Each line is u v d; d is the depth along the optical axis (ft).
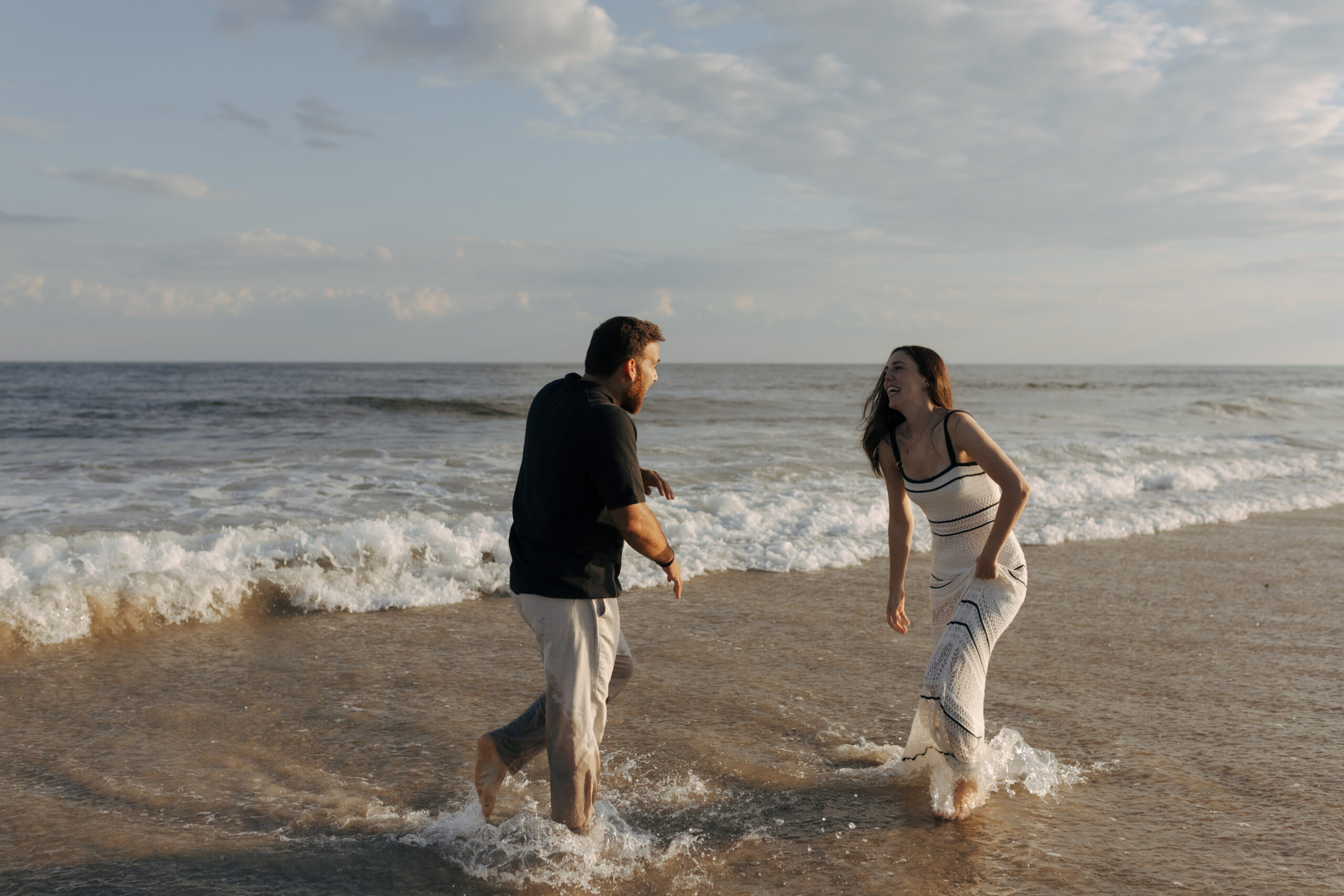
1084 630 17.43
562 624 8.45
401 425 64.54
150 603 17.12
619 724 12.55
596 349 8.74
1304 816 9.78
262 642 16.25
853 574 22.48
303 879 8.38
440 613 18.49
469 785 10.61
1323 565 23.85
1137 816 9.77
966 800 9.68
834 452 47.57
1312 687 14.28
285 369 296.10
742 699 13.62
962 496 10.10
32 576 17.57
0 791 10.20
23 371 253.03
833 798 10.29
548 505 8.38
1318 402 103.35
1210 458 46.32
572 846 8.72
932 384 10.14
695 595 20.11
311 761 11.24
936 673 9.87
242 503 29.32
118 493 31.19
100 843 9.02
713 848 9.05
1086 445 50.11
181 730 12.17
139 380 174.19
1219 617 18.48
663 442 53.26
